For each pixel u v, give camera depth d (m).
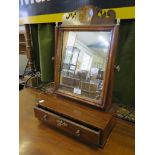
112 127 0.65
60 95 0.74
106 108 0.63
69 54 0.71
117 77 0.81
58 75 0.73
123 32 0.75
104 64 0.61
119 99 0.84
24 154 0.55
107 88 0.60
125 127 0.68
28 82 1.08
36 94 0.96
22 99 0.91
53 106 0.67
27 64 1.20
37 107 0.69
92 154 0.55
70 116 0.60
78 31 0.66
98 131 0.53
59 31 0.69
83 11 0.63
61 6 0.86
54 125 0.64
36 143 0.60
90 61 0.65
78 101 0.69
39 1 0.94
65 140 0.61
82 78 0.67
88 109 0.65
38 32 1.02
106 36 0.60
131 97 0.80
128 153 0.55
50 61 1.03
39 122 0.71
